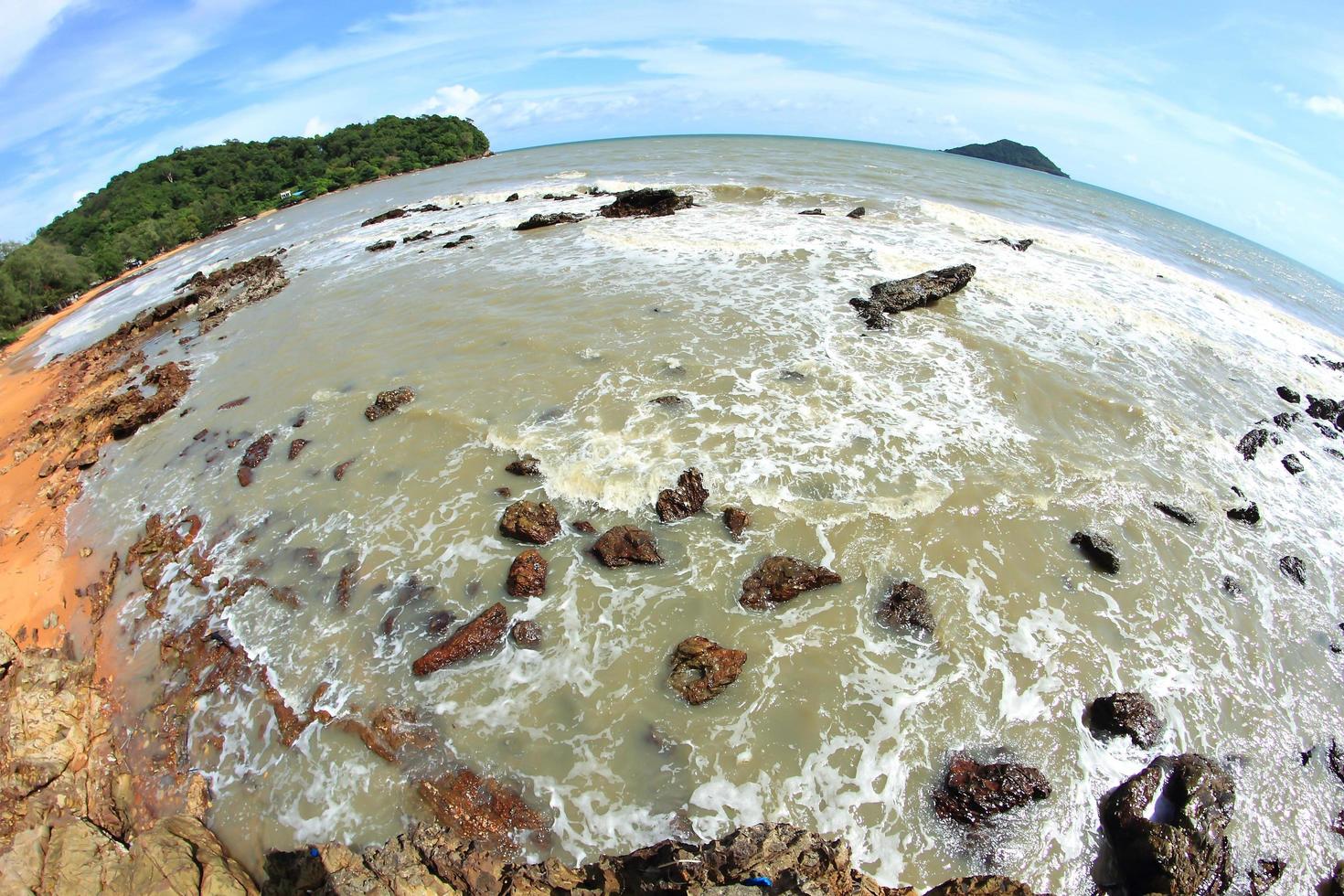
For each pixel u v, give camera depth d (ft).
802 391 55.42
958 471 47.16
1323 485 51.31
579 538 42.80
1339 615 40.29
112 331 114.83
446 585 40.63
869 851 28.19
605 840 28.76
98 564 50.11
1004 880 26.45
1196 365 65.67
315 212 208.03
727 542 41.55
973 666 34.91
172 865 28.48
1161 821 29.40
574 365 61.05
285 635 39.50
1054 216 132.57
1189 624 38.17
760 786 30.07
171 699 38.24
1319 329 85.46
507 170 222.89
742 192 125.29
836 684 33.88
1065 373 60.34
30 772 35.12
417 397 58.49
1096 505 45.19
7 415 87.40
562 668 35.37
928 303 72.08
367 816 30.71
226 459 56.24
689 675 34.17
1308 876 29.01
